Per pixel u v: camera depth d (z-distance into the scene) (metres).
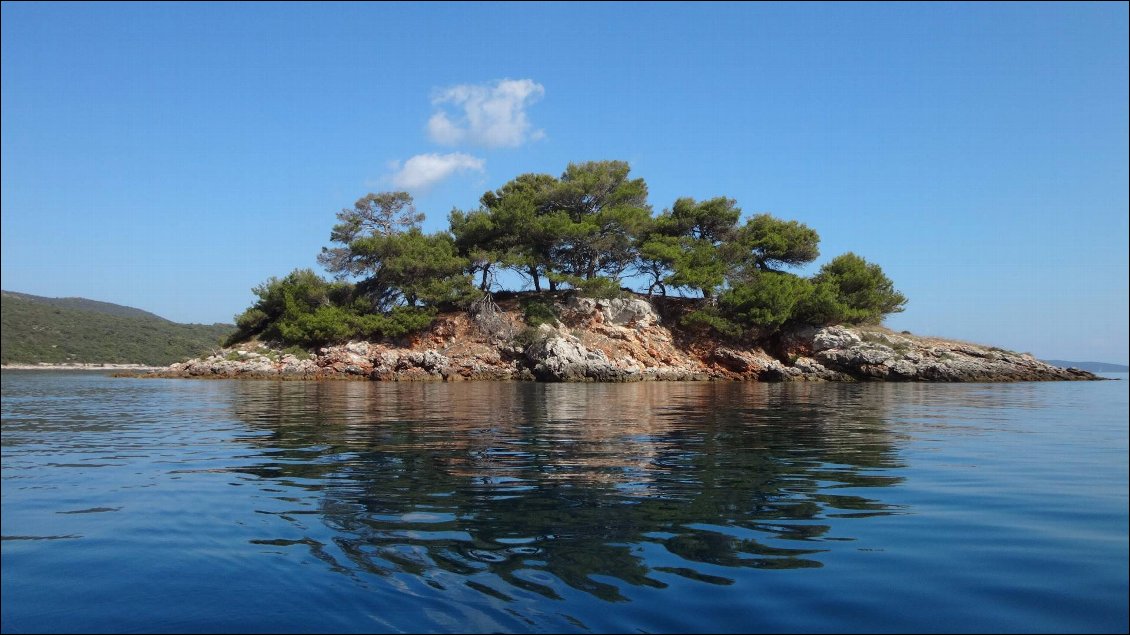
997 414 19.92
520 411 20.58
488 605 4.37
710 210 59.69
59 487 8.20
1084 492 7.96
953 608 4.31
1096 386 41.81
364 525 6.38
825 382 48.72
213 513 6.87
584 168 65.00
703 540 5.87
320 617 4.20
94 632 4.01
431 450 11.61
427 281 55.94
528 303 56.53
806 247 59.78
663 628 4.00
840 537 5.98
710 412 20.55
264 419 17.47
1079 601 4.43
